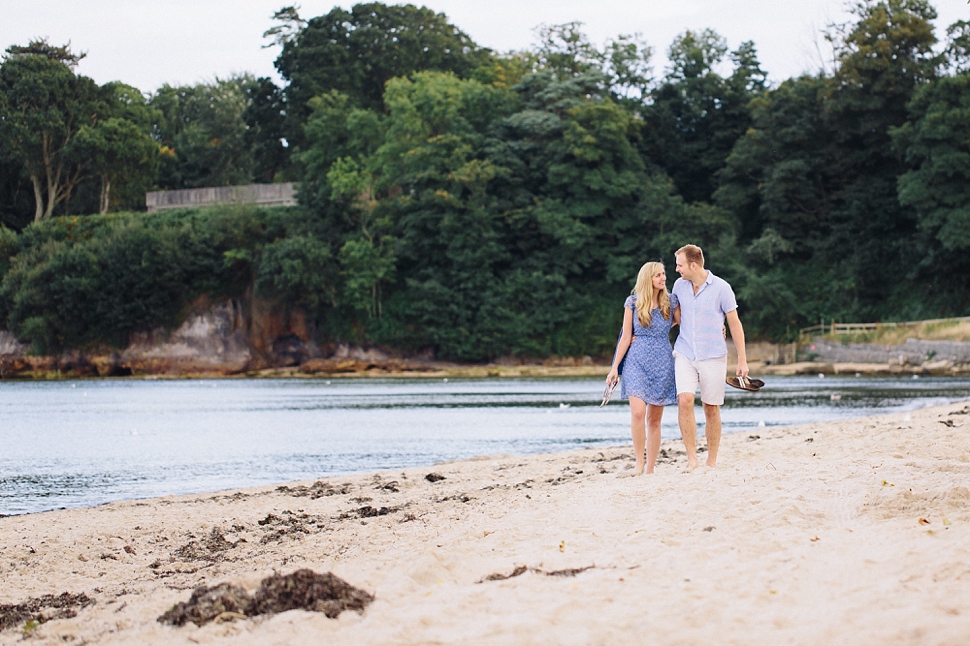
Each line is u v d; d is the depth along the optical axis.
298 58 101.75
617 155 87.75
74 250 84.56
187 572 8.52
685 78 97.31
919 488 8.04
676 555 6.55
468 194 85.75
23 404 44.66
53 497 16.27
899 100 80.50
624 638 4.98
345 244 83.56
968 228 71.25
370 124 91.12
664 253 83.00
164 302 84.56
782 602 5.41
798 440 15.50
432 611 5.60
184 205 97.94
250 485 17.45
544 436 26.12
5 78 95.62
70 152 94.19
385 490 13.66
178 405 43.00
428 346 84.94
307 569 6.17
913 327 71.38
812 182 84.12
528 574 6.33
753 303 78.56
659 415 11.56
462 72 108.88
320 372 82.75
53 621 6.52
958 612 4.88
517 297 84.44
